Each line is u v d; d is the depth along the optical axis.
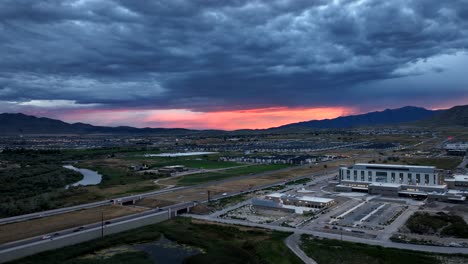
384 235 121.94
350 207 162.25
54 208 165.50
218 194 193.50
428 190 183.38
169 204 170.38
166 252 112.44
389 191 186.38
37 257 105.62
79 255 109.12
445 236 119.62
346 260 100.19
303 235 122.56
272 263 100.75
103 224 130.00
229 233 126.75
